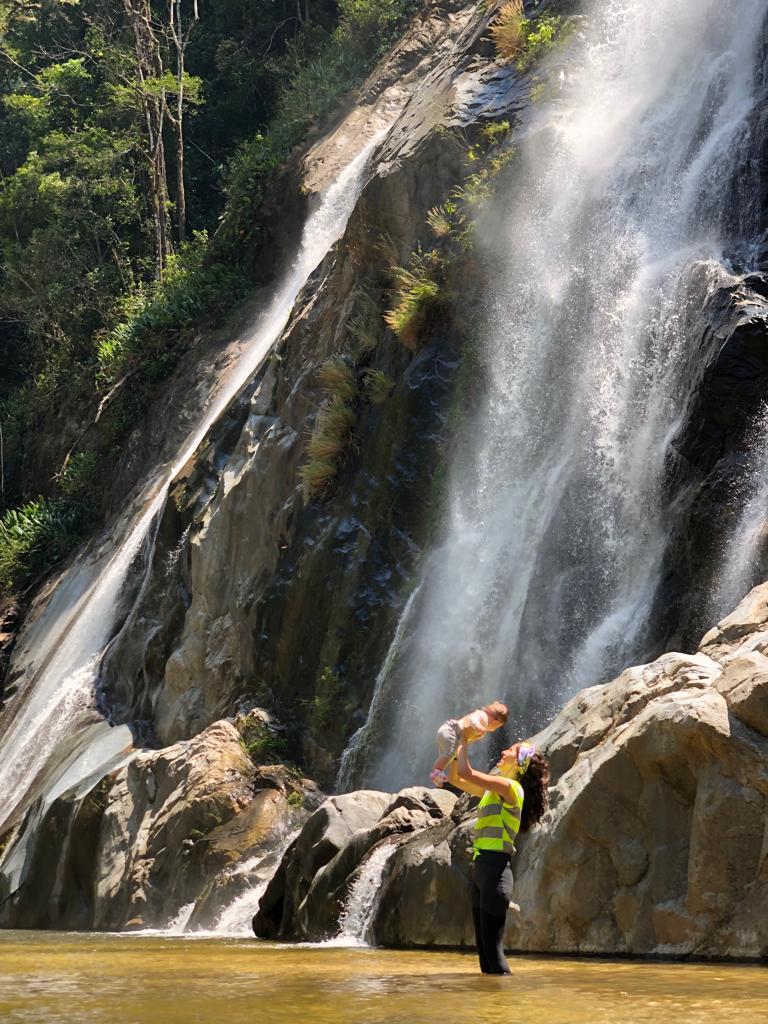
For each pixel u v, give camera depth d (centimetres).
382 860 1201
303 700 2002
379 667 1912
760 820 850
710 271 1523
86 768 2319
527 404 1820
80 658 2861
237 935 1495
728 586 1297
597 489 1589
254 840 1728
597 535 1564
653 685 998
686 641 1323
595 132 1961
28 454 4491
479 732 780
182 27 5400
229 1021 553
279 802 1795
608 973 757
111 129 5153
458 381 1959
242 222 3794
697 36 1867
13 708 3020
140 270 4822
